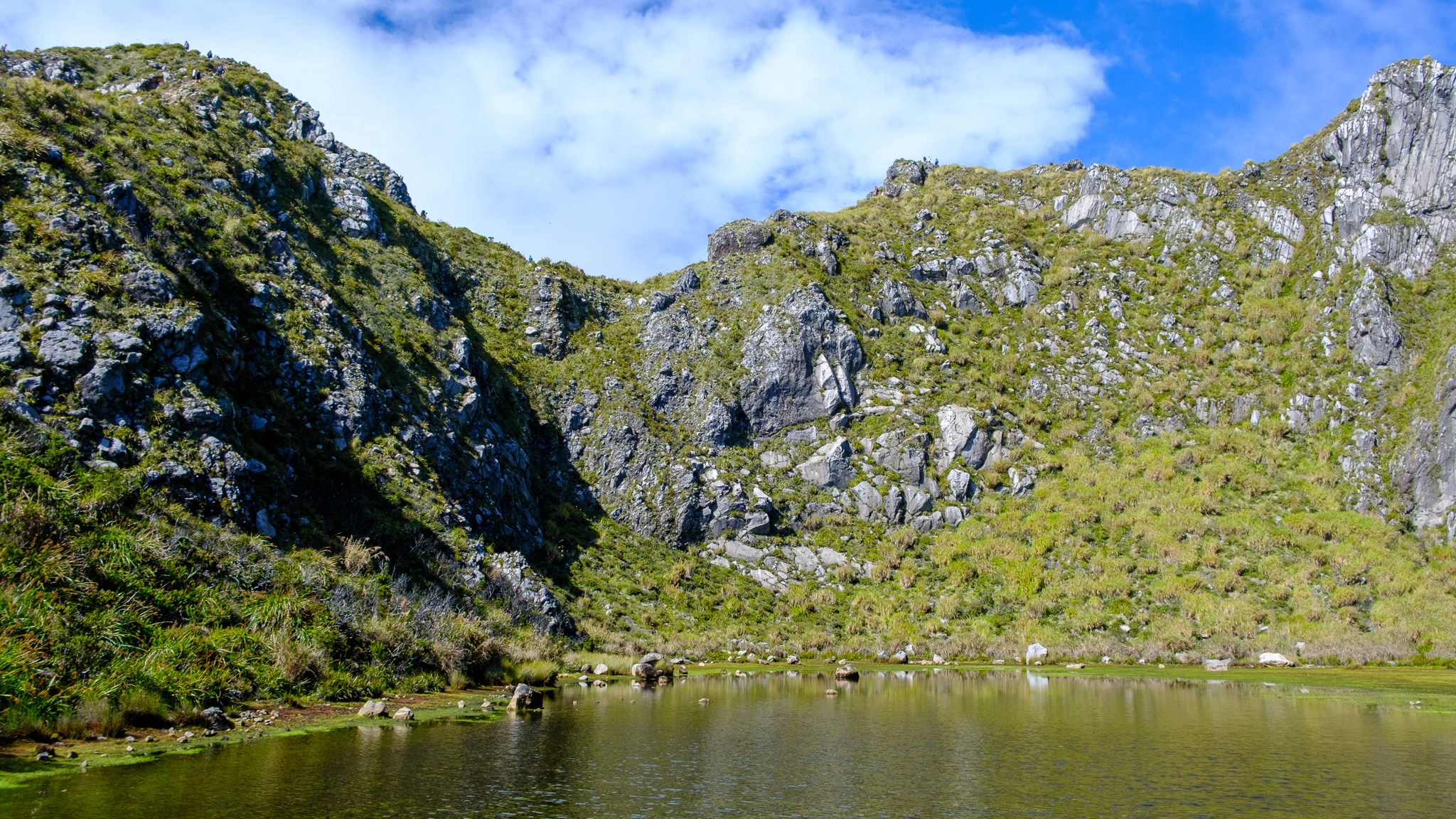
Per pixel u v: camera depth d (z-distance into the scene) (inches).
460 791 522.3
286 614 940.6
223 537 1074.1
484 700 978.1
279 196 2122.3
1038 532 2237.9
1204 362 2674.7
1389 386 2358.5
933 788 558.3
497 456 2102.6
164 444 1131.9
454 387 2092.8
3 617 641.0
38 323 1118.4
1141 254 3117.6
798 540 2330.2
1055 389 2719.0
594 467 2456.9
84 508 907.4
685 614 2041.1
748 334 2773.1
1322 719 890.1
